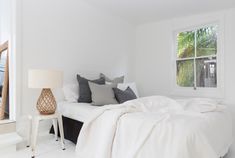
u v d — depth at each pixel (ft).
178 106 7.41
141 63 14.46
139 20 13.66
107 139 6.70
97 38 12.48
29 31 9.61
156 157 5.59
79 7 11.53
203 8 10.85
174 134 5.48
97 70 12.50
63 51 10.89
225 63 10.58
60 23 10.74
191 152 5.15
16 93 9.21
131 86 11.78
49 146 9.04
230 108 10.41
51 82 8.22
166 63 12.98
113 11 12.70
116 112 6.91
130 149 6.15
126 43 14.20
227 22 10.52
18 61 9.23
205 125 5.86
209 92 11.28
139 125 6.20
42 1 10.02
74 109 9.00
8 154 8.14
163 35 13.11
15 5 9.14
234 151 8.26
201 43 11.82
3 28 11.40
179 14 11.94
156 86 13.55
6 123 8.85
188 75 12.37
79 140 7.55
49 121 10.31
